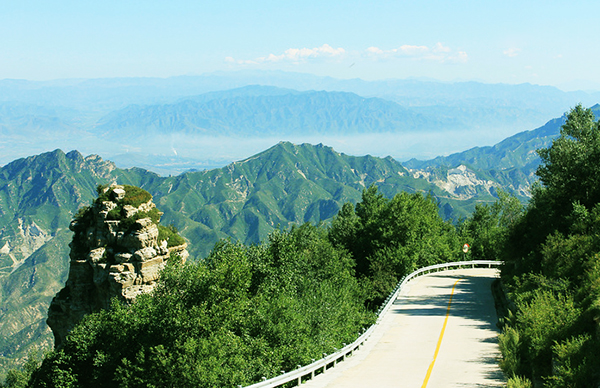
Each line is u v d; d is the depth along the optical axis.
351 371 23.16
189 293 25.91
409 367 23.19
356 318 34.09
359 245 69.00
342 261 58.44
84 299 48.94
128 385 24.69
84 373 31.53
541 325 20.97
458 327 33.78
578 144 45.81
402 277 57.31
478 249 88.50
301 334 25.67
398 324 35.97
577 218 38.56
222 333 23.69
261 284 32.91
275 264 35.62
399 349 27.94
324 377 22.25
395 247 63.69
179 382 22.50
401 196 67.50
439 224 88.56
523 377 18.94
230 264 27.06
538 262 39.41
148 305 29.61
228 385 21.67
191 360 22.52
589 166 43.34
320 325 27.81
